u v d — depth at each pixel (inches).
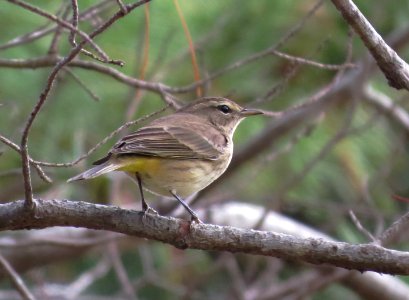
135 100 470.3
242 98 549.0
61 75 432.1
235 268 575.2
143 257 592.4
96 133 537.6
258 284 586.6
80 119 524.1
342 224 583.5
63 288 593.9
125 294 542.6
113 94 530.0
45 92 260.8
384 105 591.2
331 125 596.1
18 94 506.3
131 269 649.6
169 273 618.2
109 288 646.5
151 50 516.4
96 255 658.8
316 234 575.2
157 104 530.9
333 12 546.3
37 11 265.4
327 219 622.8
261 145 578.6
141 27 498.6
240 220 572.4
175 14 520.1
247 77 541.3
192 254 625.0
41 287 548.4
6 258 542.6
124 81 407.5
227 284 638.5
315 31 543.2
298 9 543.2
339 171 589.3
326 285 550.0
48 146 526.0
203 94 482.9
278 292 556.7
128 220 300.8
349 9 312.0
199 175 378.9
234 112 436.1
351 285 574.9
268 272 572.4
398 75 319.0
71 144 545.0
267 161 530.3
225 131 430.3
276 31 540.4
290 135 583.5
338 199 600.1
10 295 578.6
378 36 316.8
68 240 505.4
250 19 541.6
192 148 376.5
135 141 356.2
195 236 299.6
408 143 627.5
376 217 562.6
